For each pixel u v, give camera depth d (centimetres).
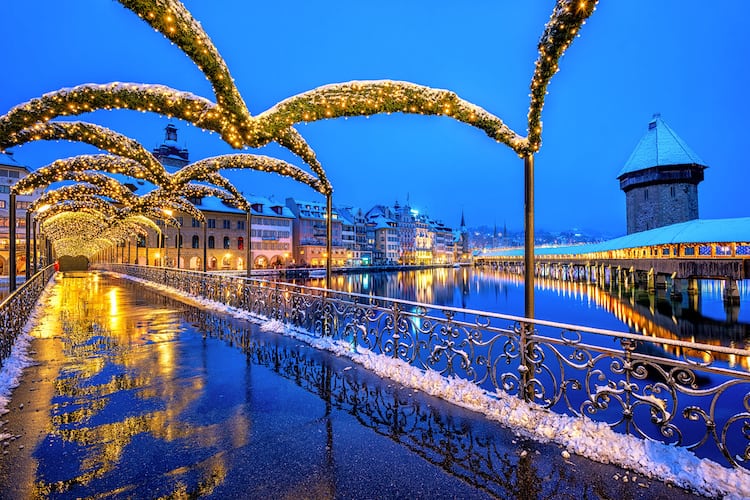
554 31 435
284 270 6303
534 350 457
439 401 491
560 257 7225
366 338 699
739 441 769
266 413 455
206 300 1480
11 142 664
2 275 4953
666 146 5419
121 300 1538
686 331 2317
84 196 1558
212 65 488
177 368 630
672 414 348
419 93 538
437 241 13175
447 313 556
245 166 1110
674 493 305
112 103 575
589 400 403
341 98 557
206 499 298
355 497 302
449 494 306
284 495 303
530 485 317
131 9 419
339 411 462
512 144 526
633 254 4316
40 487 311
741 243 2822
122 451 367
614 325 2517
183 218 5925
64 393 518
